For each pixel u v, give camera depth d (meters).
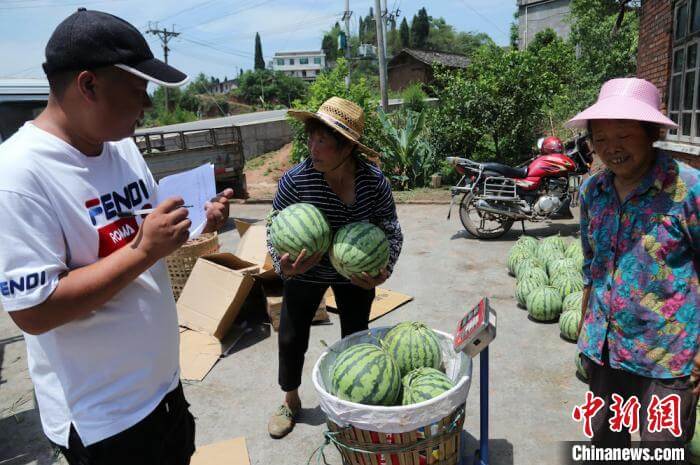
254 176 16.33
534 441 3.17
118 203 1.85
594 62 15.39
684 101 6.86
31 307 1.49
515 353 4.25
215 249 5.91
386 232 3.04
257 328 5.02
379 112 12.38
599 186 2.36
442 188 12.00
